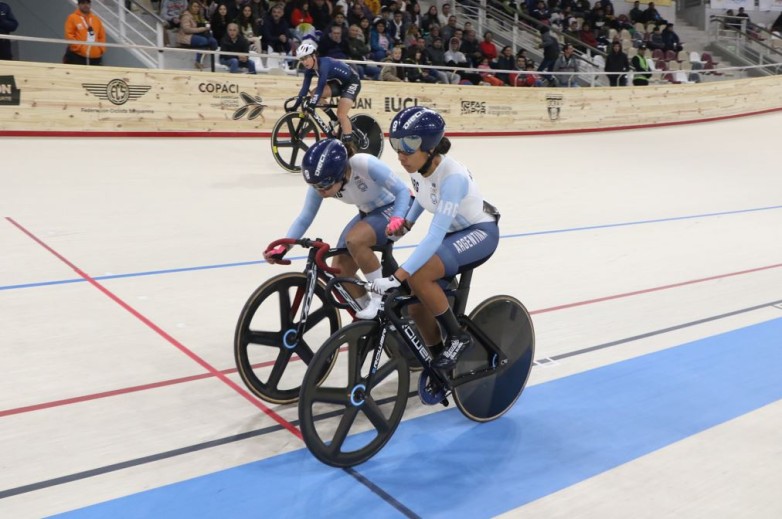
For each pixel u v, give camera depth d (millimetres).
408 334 2330
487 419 2660
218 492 2143
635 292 4285
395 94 9625
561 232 5609
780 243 5762
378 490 2201
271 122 8727
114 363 2949
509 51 12086
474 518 2084
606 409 2811
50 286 3729
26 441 2355
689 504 2199
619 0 17688
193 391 2766
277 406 2701
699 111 13391
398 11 11711
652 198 7305
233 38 9219
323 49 9906
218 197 5852
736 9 19125
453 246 2371
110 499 2080
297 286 2693
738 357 3389
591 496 2225
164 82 7930
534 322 3689
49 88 7262
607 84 13680
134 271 4047
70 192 5551
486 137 10461
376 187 2654
